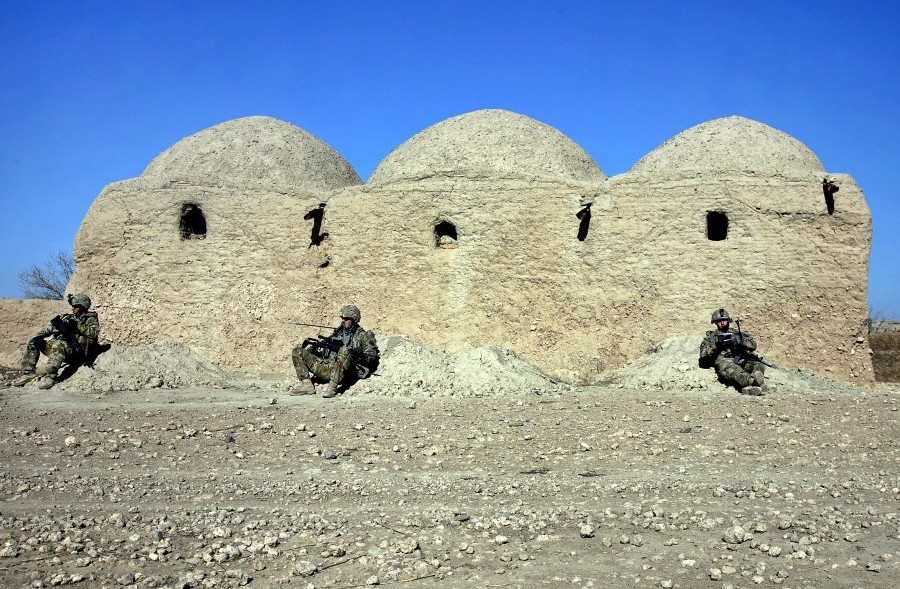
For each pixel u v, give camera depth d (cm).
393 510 625
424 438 878
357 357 1208
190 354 1391
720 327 1196
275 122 1669
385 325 1413
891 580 474
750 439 848
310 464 777
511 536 561
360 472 747
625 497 651
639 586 473
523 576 490
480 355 1244
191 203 1498
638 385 1210
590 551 530
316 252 1463
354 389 1183
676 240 1317
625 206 1336
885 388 1266
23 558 521
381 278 1424
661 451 805
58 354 1255
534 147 1447
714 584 474
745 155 1378
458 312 1384
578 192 1354
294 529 576
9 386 1272
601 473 730
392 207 1425
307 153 1605
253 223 1480
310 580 489
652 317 1316
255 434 902
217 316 1470
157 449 836
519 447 836
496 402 1086
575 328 1342
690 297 1305
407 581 486
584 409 1020
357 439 877
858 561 503
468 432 900
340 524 588
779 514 593
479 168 1397
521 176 1377
